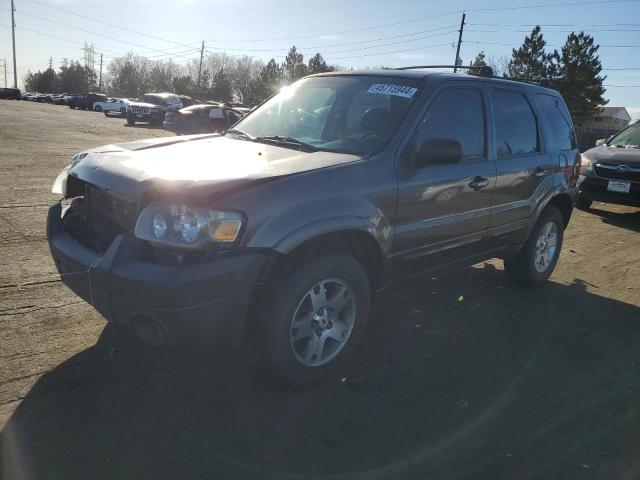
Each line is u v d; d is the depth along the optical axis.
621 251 7.31
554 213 5.39
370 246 3.42
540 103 5.22
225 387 3.26
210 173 2.94
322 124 3.97
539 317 4.73
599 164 9.60
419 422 3.06
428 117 3.81
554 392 3.48
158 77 103.31
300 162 3.25
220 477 2.53
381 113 3.78
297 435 2.87
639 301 5.32
